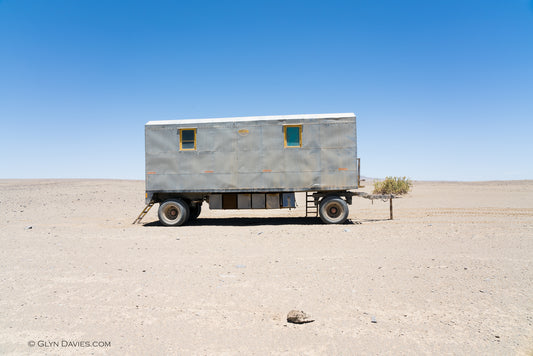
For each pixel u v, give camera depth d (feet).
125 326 14.67
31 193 97.09
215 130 45.21
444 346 12.48
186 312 16.11
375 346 12.60
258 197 46.01
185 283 20.43
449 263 23.53
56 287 19.94
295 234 36.78
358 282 19.99
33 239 36.04
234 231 39.78
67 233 39.96
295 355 12.09
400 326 14.23
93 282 20.84
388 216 50.98
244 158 44.75
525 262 23.31
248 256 27.27
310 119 44.16
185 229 42.29
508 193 90.99
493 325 14.06
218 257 27.09
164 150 45.88
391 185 94.99
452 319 14.73
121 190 112.98
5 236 37.93
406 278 20.49
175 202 45.70
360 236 34.91
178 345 12.96
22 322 15.15
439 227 38.70
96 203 79.20
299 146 44.29
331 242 32.30
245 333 13.89
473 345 12.49
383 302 16.88
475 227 37.99
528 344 12.45
